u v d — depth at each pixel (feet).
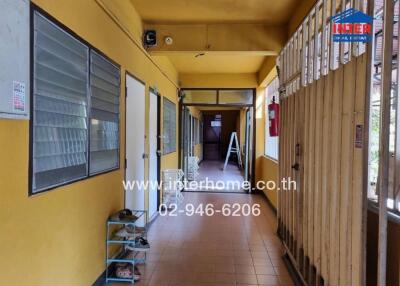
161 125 18.79
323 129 8.03
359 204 5.93
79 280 8.12
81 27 7.97
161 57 18.37
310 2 10.77
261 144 24.99
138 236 10.83
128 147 12.31
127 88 12.08
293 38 11.30
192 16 13.67
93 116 8.84
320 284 8.16
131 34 12.34
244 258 11.87
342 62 6.95
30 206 5.93
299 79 10.41
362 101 5.89
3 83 4.98
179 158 25.82
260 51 14.57
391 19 5.17
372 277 6.46
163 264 11.27
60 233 7.09
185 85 25.45
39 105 6.14
